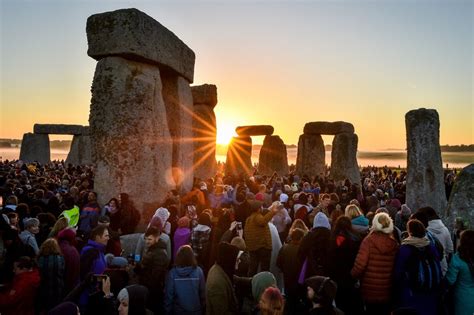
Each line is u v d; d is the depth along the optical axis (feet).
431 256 15.12
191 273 15.20
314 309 12.46
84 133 114.62
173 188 32.81
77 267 16.21
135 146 28.94
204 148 60.75
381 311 15.74
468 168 27.37
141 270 16.62
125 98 28.86
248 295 17.98
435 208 39.19
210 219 22.86
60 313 10.93
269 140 90.79
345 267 16.80
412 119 40.83
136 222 26.66
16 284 13.97
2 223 17.08
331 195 31.24
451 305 15.71
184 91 38.52
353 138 79.87
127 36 28.35
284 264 18.75
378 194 48.14
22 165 71.20
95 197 26.94
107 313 12.63
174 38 34.65
